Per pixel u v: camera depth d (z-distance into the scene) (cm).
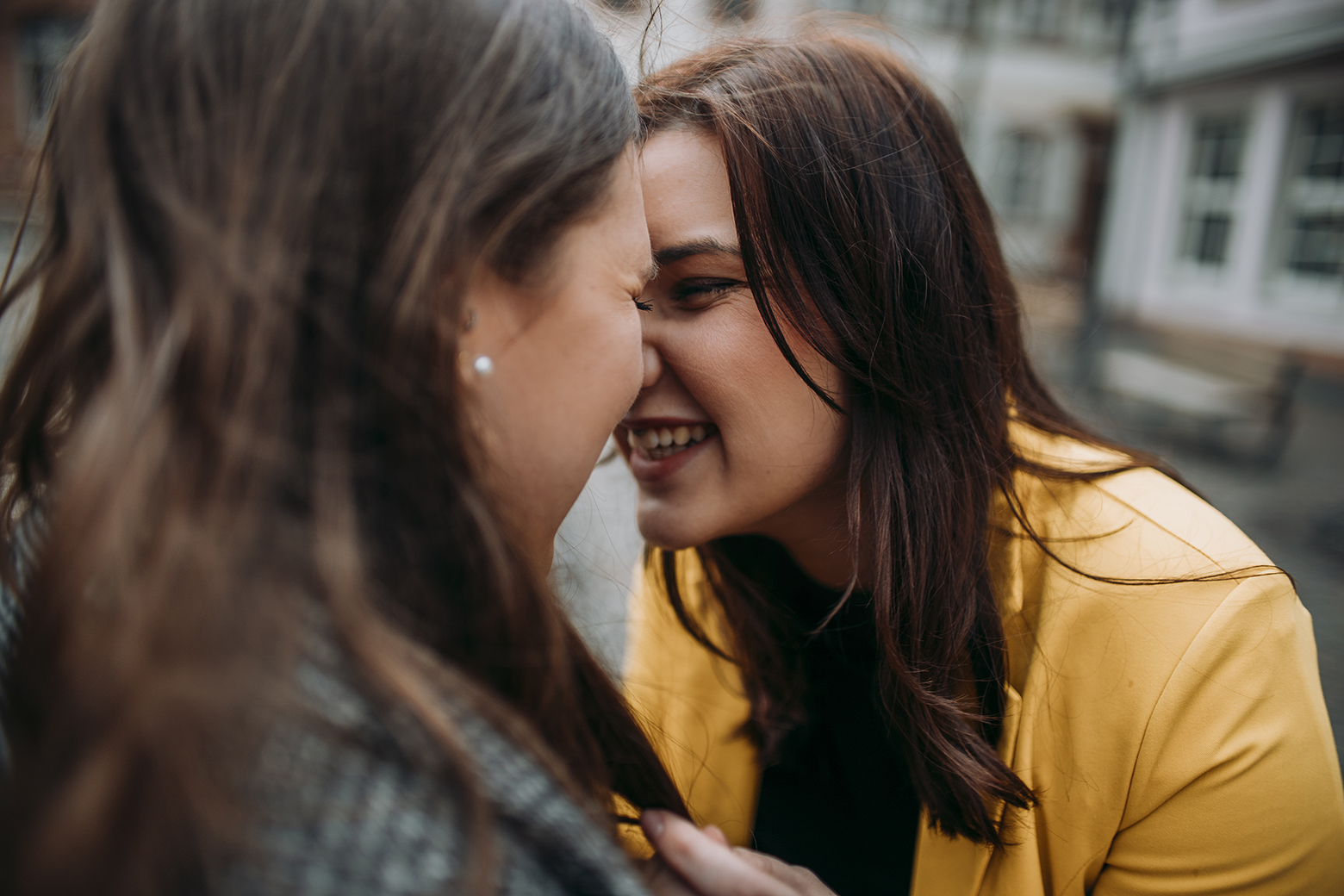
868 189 90
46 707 42
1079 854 93
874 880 120
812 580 114
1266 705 84
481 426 59
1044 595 97
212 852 38
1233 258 995
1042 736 94
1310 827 83
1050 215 1534
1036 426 114
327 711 42
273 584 42
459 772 44
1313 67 884
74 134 49
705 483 98
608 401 66
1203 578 87
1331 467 564
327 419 46
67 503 42
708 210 87
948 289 97
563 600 85
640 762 72
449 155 51
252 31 48
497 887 45
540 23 59
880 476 94
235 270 45
